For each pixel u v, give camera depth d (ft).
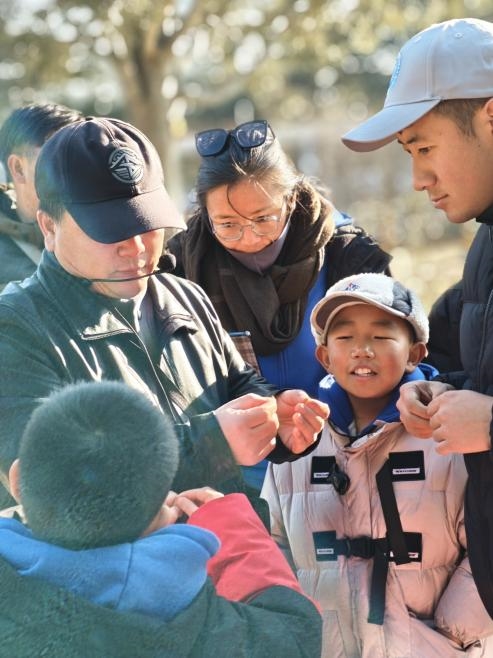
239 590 6.44
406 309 8.73
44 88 42.63
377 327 8.66
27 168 9.77
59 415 6.04
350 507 8.48
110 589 5.98
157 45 39.58
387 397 8.79
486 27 8.09
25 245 9.91
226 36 41.50
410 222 51.93
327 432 8.73
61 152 7.18
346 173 79.97
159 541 6.16
